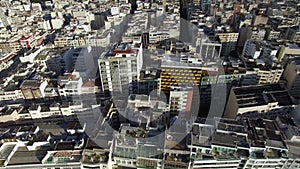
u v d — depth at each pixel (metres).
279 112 162.00
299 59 199.75
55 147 125.50
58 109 164.25
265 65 195.88
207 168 116.50
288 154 114.81
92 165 115.50
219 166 115.69
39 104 172.75
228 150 114.00
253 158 112.31
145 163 118.81
